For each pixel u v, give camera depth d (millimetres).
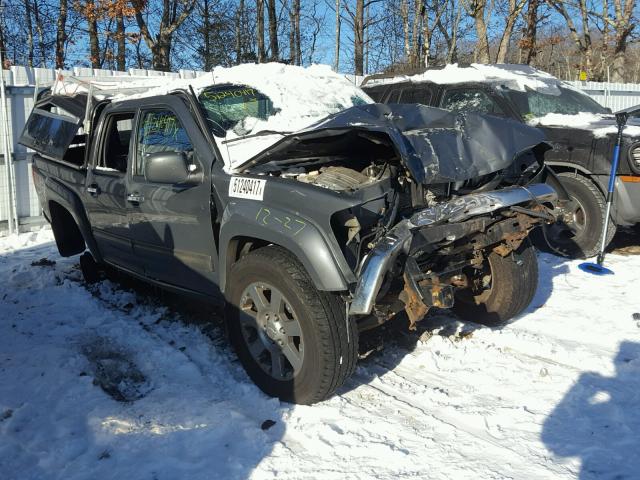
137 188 4527
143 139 4594
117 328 4852
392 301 3570
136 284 5797
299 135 3621
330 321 3336
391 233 3363
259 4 19625
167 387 3916
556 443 3229
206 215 3955
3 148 8500
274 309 3572
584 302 5387
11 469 3068
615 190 6480
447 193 3977
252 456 3135
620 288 5754
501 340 4551
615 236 8000
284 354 3584
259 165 3857
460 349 4414
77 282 6066
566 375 3998
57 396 3777
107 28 22031
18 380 3990
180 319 5090
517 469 3008
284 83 4797
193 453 3172
